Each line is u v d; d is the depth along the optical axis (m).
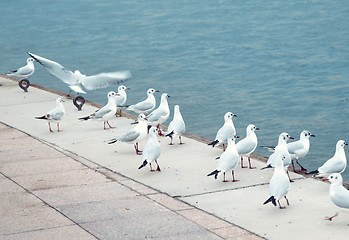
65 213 12.74
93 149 17.58
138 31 47.84
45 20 55.09
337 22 46.69
